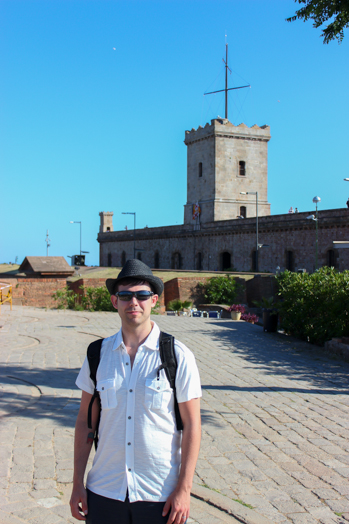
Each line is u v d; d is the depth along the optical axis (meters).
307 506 4.96
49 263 33.31
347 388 10.00
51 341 14.91
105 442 3.12
